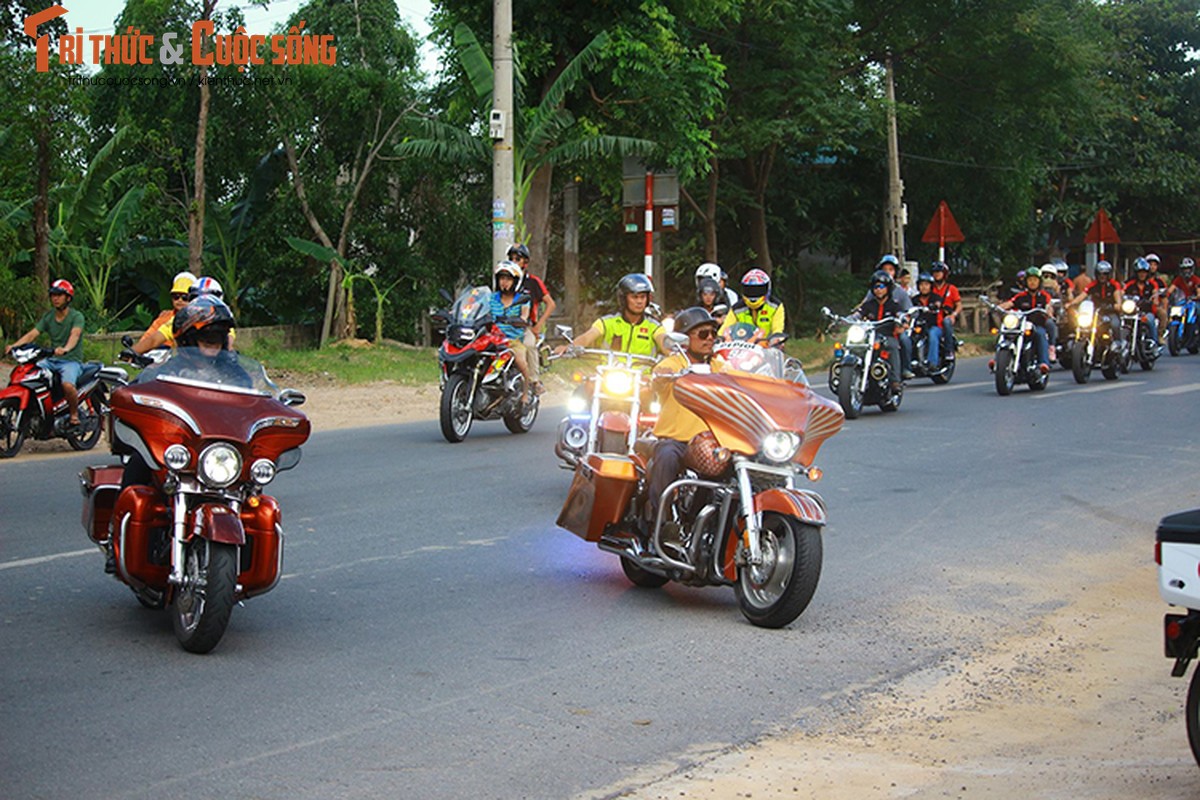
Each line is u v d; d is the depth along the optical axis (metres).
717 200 29.98
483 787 4.49
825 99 28.11
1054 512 9.89
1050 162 42.25
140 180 23.02
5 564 7.60
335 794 4.38
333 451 12.38
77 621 6.45
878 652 6.36
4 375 16.97
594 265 32.31
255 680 5.60
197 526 5.71
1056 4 34.00
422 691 5.53
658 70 21.62
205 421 5.83
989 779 4.73
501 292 13.36
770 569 6.61
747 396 6.53
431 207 26.31
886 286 15.84
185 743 4.81
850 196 34.69
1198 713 4.41
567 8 22.27
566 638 6.41
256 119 23.23
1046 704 5.70
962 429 14.37
